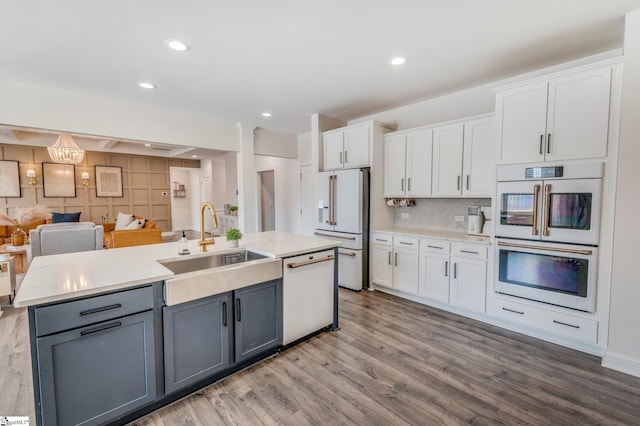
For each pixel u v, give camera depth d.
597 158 2.24
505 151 2.71
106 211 7.96
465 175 3.28
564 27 2.22
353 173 3.90
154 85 3.34
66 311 1.43
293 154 6.22
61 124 3.46
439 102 3.80
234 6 1.94
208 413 1.76
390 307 3.42
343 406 1.81
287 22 2.13
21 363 2.24
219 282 1.95
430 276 3.35
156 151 8.23
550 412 1.75
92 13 2.00
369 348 2.50
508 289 2.74
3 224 6.40
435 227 3.91
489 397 1.88
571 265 2.36
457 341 2.62
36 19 2.06
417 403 1.83
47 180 7.08
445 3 1.93
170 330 1.77
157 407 1.78
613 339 2.17
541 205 2.49
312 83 3.32
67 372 1.46
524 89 2.58
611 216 2.19
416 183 3.72
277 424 1.67
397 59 2.74
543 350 2.45
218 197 9.45
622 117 2.06
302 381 2.06
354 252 3.94
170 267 2.29
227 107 4.20
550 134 2.44
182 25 2.16
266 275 2.24
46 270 1.81
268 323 2.31
